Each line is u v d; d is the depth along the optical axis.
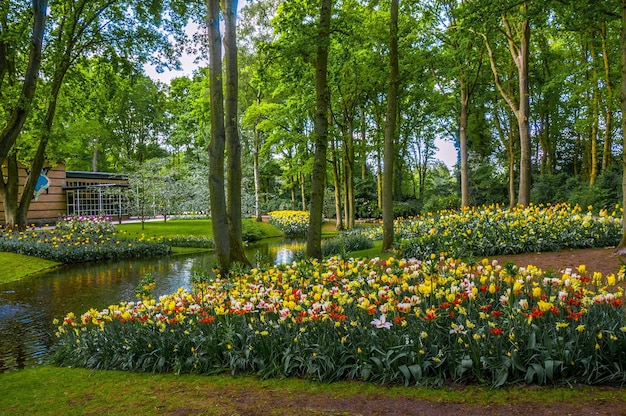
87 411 4.11
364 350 4.41
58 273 15.55
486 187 32.88
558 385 3.76
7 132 12.47
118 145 50.09
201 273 7.14
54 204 32.88
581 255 10.19
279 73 16.86
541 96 26.78
